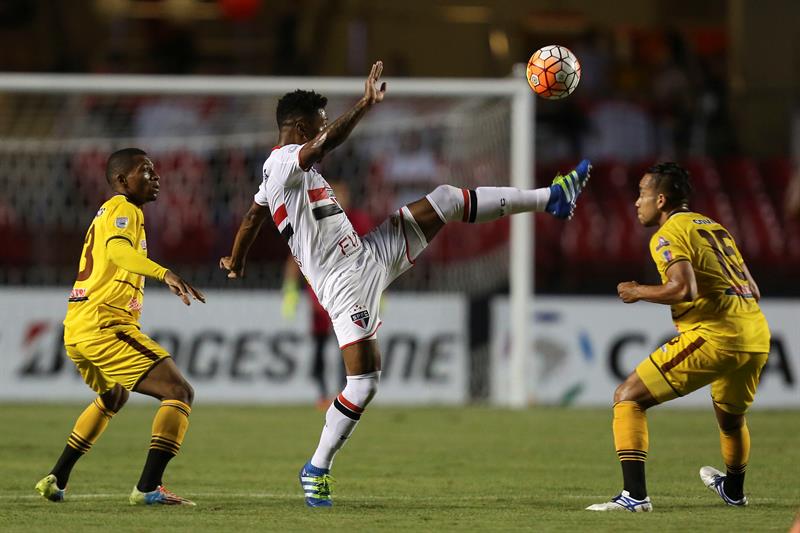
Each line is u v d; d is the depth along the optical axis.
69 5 76.38
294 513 21.09
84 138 59.19
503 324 49.00
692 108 66.25
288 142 22.20
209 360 48.00
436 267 54.78
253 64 75.75
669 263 20.84
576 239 58.31
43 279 55.81
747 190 61.31
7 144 54.53
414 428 38.84
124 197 22.55
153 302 48.09
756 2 71.00
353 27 73.81
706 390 50.12
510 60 73.75
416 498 23.73
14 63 74.44
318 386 46.25
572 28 74.12
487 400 49.38
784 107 66.38
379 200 57.94
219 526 19.33
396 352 48.62
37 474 27.42
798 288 58.44
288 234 22.06
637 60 71.12
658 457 31.52
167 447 21.73
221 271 55.69
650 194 22.16
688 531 18.80
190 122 59.16
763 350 21.47
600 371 48.53
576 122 64.81
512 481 26.80
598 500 23.41
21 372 47.81
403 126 53.91
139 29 77.50
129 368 21.89
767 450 33.06
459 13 74.44
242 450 32.91
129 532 18.67
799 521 16.98
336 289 21.72
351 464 30.03
